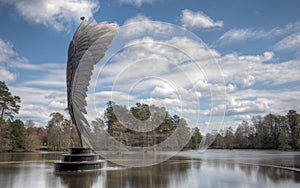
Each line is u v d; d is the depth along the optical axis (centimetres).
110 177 800
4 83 3039
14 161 1412
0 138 2727
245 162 1330
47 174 873
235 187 639
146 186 649
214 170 980
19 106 3155
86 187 636
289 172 925
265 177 801
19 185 667
